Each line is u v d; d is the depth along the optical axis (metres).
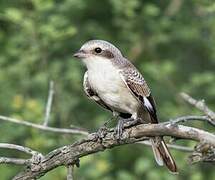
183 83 16.80
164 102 16.23
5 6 15.94
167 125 7.36
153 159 15.05
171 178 13.94
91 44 9.27
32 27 14.31
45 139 12.80
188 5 17.03
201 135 7.14
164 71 15.36
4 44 15.72
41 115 13.02
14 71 14.76
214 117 8.33
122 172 14.40
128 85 9.17
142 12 16.06
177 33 16.59
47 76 14.76
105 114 15.98
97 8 17.14
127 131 7.86
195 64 17.48
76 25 16.86
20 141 13.96
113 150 16.30
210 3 14.47
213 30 16.00
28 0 14.54
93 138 7.93
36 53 14.66
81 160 12.68
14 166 13.50
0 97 14.90
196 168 14.44
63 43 15.90
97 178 13.67
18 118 12.88
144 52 16.84
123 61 9.35
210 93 15.48
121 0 15.46
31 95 15.19
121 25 16.02
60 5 15.69
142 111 9.44
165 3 17.80
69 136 12.77
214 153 7.07
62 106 14.46
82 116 15.99
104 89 9.19
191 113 14.73
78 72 15.41
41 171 8.02
